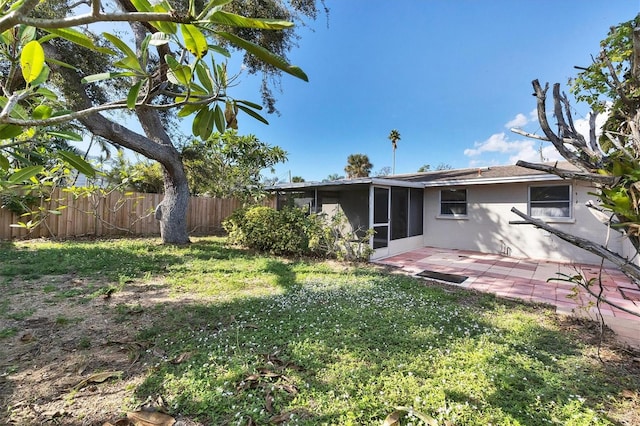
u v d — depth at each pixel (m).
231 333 3.27
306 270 6.53
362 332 3.36
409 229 10.05
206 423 1.98
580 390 2.40
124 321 3.56
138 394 2.22
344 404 2.17
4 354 2.76
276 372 2.53
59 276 5.29
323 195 9.59
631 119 1.74
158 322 3.55
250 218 9.11
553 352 3.04
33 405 2.09
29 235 8.86
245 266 6.66
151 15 0.76
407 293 4.98
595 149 1.77
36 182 2.46
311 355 2.83
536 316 4.09
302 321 3.62
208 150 13.36
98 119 7.40
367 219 8.27
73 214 9.71
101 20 0.74
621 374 2.63
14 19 0.71
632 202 1.27
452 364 2.72
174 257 7.31
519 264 7.79
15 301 4.05
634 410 2.19
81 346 2.93
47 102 1.31
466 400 2.23
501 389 2.36
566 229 8.27
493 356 2.86
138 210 11.27
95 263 6.15
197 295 4.61
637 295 5.09
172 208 9.47
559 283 5.88
